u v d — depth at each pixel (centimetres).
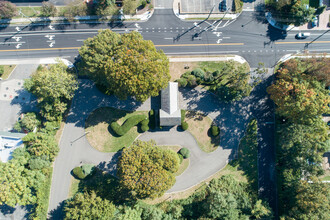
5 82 6662
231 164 6756
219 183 6325
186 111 6756
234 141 6794
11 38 6706
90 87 6712
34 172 5906
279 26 6838
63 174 6544
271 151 6781
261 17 6862
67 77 5834
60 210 6469
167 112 6347
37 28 6731
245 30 6844
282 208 6191
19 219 6419
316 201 5228
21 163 5888
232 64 6000
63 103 6188
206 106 6788
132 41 5606
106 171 6600
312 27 6856
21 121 6228
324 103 5609
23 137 6000
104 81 5959
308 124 5828
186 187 6650
